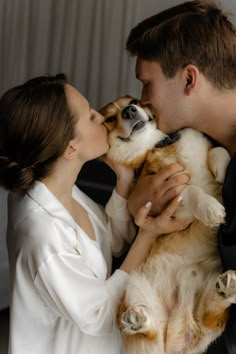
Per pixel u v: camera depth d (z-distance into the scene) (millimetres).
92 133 1521
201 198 1447
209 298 1460
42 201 1456
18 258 1414
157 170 1597
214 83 1459
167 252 1575
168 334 1504
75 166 1531
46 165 1477
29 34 2945
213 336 1497
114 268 1732
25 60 2986
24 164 1467
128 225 1682
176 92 1491
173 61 1461
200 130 1570
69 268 1392
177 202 1477
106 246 1664
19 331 1478
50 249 1377
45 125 1410
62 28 2811
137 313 1427
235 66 1457
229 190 1452
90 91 2760
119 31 2596
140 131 1587
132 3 2521
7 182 1501
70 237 1451
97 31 2678
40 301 1461
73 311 1389
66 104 1446
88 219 1648
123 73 2617
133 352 1490
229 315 1477
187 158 1565
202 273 1548
